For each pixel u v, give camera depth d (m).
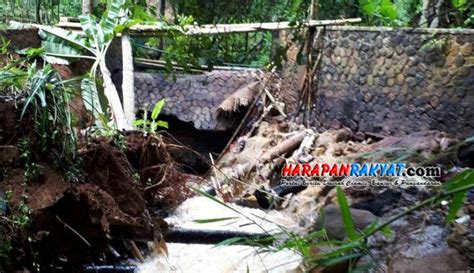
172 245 3.58
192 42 3.86
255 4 3.96
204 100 7.99
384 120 6.20
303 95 7.23
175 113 8.01
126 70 5.95
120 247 3.19
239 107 7.89
